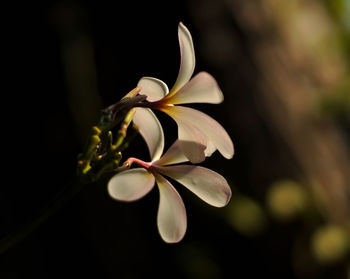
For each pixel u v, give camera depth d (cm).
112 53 134
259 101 126
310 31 140
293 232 126
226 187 62
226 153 60
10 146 140
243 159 126
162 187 63
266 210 126
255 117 126
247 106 126
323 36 142
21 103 137
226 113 126
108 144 61
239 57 127
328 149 131
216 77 126
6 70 136
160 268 138
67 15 133
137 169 61
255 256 130
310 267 127
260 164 126
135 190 61
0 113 138
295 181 126
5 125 139
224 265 133
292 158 126
